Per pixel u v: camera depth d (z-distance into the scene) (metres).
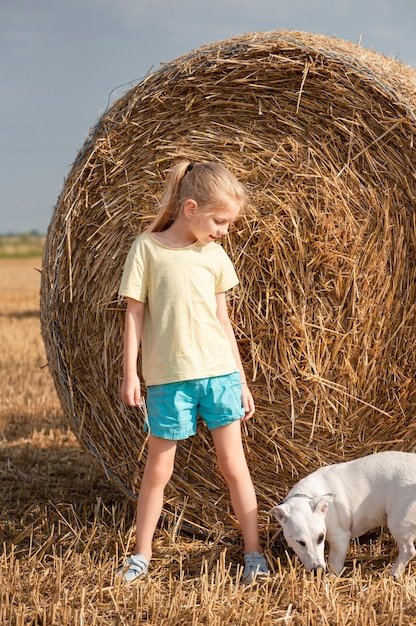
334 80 3.91
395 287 3.94
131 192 4.07
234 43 3.98
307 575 3.44
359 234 3.93
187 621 3.01
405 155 3.88
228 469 3.72
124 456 4.20
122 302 4.05
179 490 4.13
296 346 3.99
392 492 3.51
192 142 4.04
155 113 4.07
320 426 4.04
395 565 3.47
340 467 3.68
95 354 4.15
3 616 3.02
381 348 3.97
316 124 3.96
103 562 3.63
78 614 3.02
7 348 10.65
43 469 5.33
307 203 3.94
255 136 4.00
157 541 3.99
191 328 3.57
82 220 4.14
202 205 3.52
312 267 3.96
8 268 36.16
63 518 4.14
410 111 3.83
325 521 3.55
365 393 4.02
